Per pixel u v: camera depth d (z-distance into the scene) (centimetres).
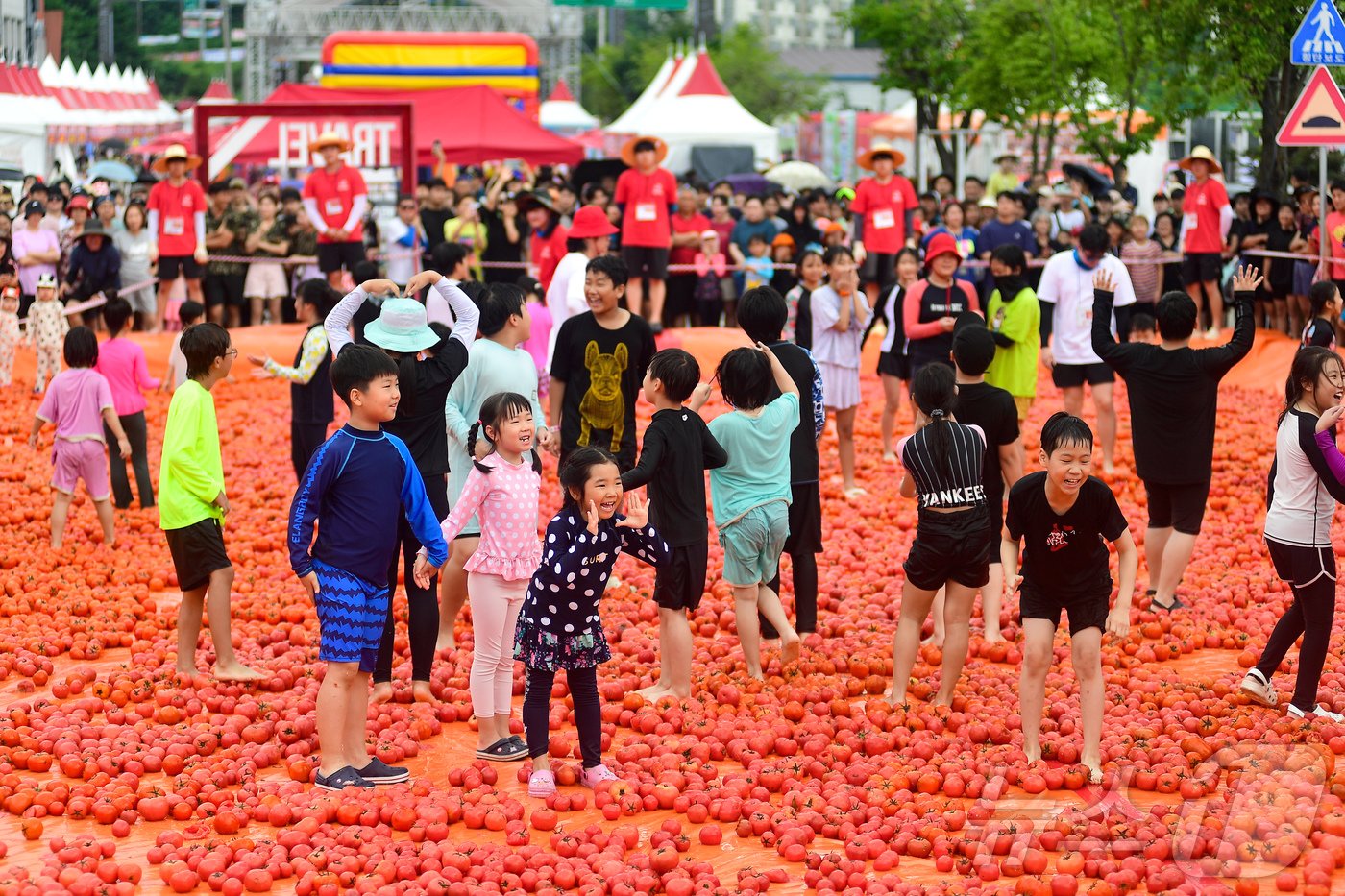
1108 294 1188
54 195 2767
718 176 4462
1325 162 2103
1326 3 1597
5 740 922
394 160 3825
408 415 1005
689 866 752
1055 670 1060
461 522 893
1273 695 973
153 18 12375
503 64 5297
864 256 2542
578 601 849
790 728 949
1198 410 1156
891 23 4241
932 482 955
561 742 916
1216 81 2573
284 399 2256
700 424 989
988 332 1055
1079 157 3809
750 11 13888
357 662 862
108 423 1405
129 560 1377
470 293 1080
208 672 1053
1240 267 1156
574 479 845
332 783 858
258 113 2683
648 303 2417
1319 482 930
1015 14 3444
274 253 2588
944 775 862
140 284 2445
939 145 4156
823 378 1583
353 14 6631
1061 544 856
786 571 1313
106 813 816
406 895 711
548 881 734
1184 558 1173
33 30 7444
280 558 1373
